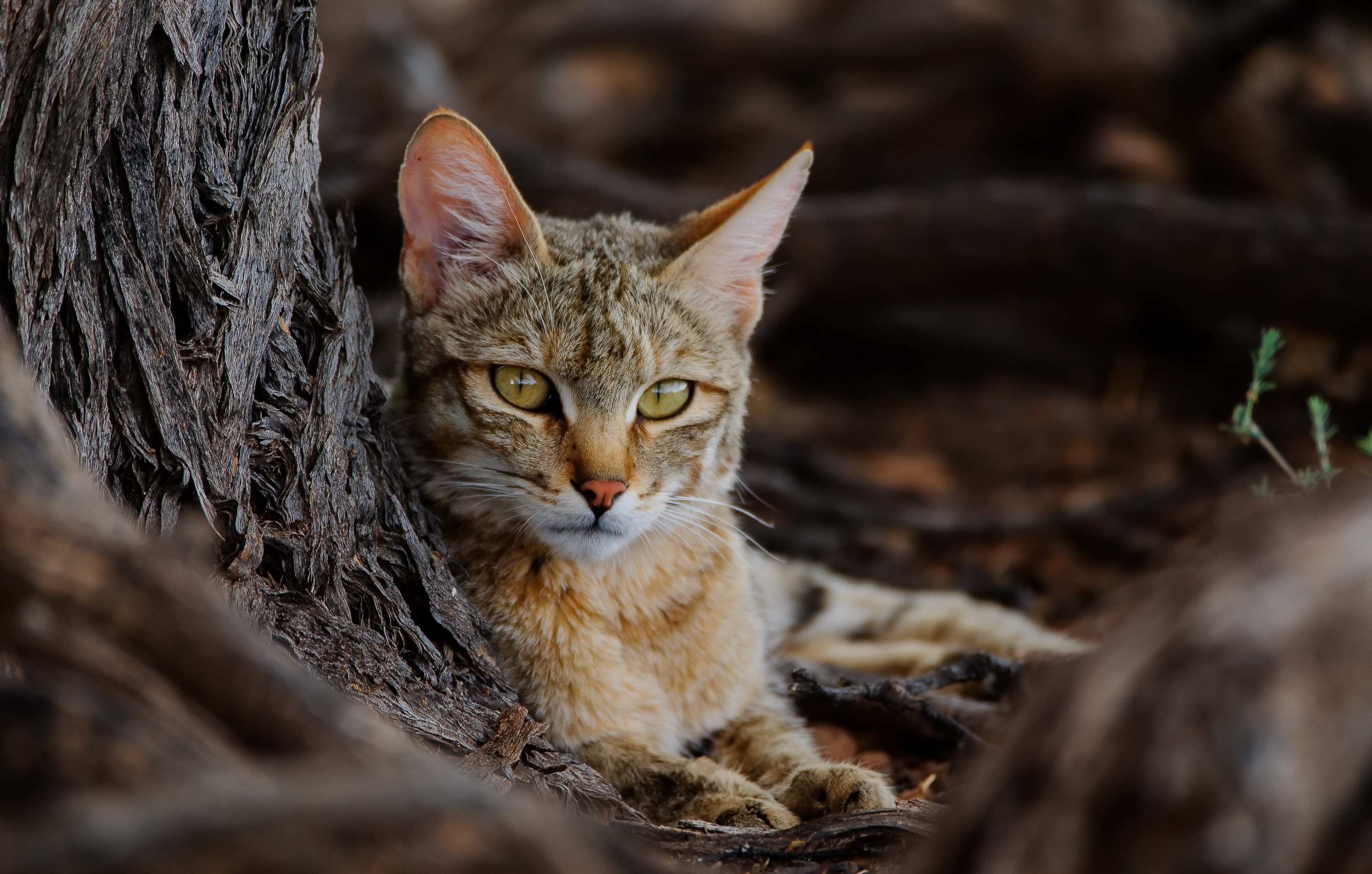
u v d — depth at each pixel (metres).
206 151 3.45
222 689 1.90
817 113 12.09
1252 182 10.20
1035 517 7.04
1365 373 8.85
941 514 7.46
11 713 1.78
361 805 1.66
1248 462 7.37
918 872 2.17
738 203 4.98
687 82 12.65
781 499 7.66
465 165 4.55
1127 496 7.04
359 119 9.02
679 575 4.70
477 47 12.43
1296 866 1.73
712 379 4.81
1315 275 8.27
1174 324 10.34
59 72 3.02
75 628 1.89
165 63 3.27
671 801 4.08
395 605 3.80
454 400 4.54
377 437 4.08
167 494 3.27
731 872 3.22
